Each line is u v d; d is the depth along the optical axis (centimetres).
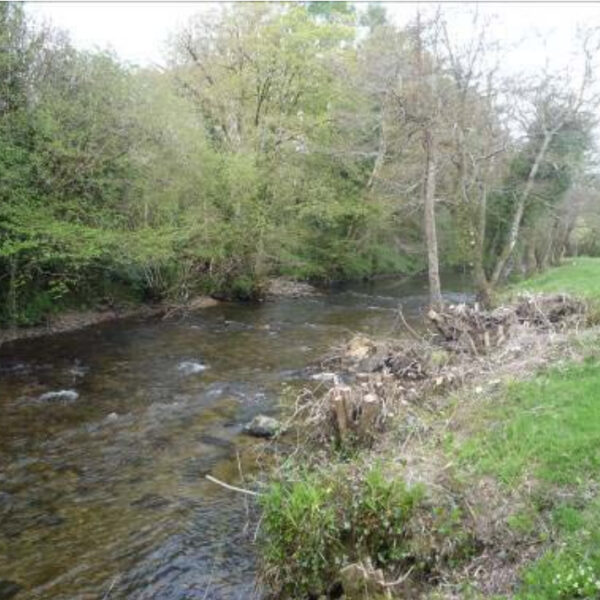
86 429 1205
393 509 651
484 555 608
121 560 762
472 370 1170
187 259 2678
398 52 2484
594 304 1513
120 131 2077
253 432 1173
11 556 770
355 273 4066
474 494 684
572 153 2958
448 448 814
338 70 3391
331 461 906
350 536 651
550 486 672
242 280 3028
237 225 2855
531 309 1539
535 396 923
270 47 3177
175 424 1239
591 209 3869
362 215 3691
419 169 3095
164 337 2073
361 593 593
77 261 2098
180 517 864
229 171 2667
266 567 672
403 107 2255
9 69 1845
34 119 1872
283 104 3422
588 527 590
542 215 3366
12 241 1795
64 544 798
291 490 746
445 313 1619
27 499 919
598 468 684
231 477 990
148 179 2267
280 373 1630
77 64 2034
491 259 3650
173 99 2336
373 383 1104
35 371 1600
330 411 1001
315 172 3488
